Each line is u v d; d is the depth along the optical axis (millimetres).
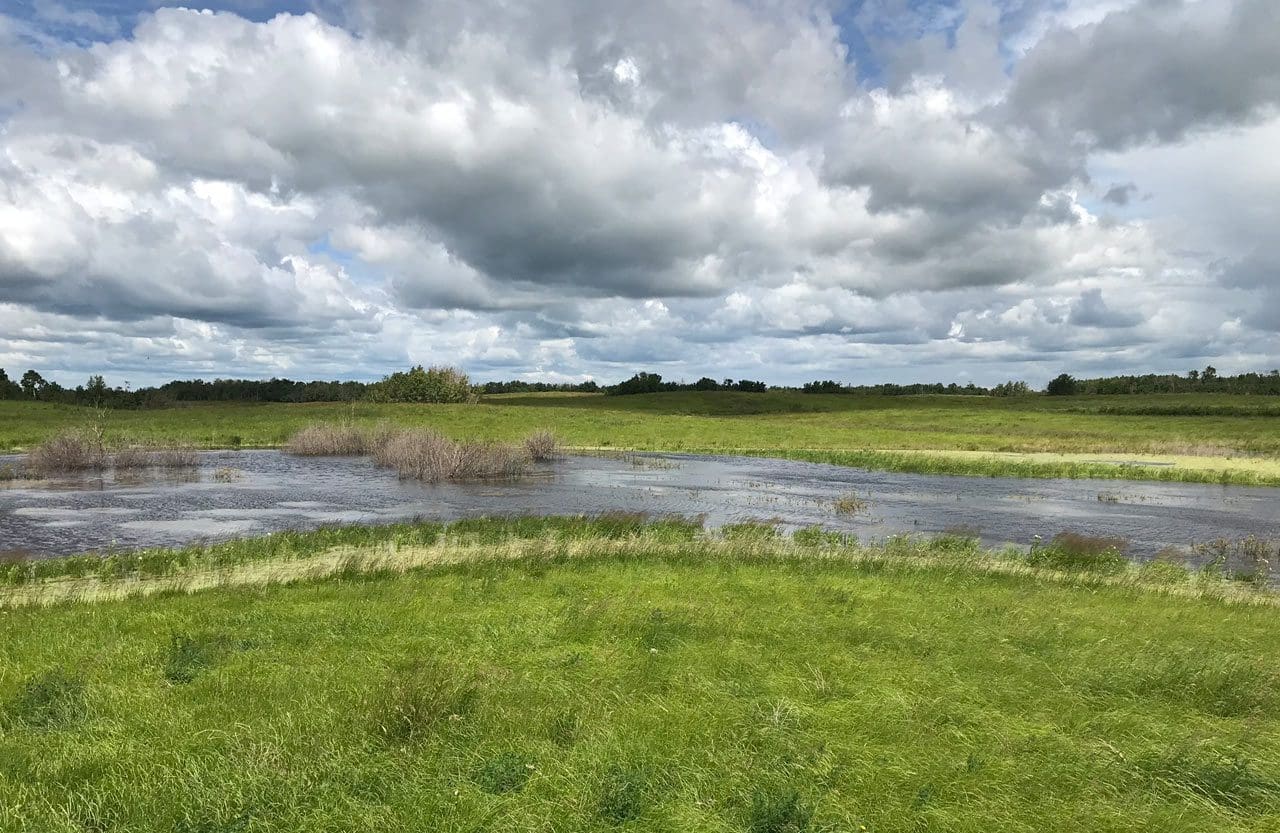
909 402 146000
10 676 8484
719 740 6934
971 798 6055
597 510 26078
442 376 100312
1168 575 17125
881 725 7387
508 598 12930
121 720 7242
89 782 5895
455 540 19469
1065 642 10812
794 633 10797
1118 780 6441
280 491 30000
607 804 5723
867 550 19031
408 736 6840
